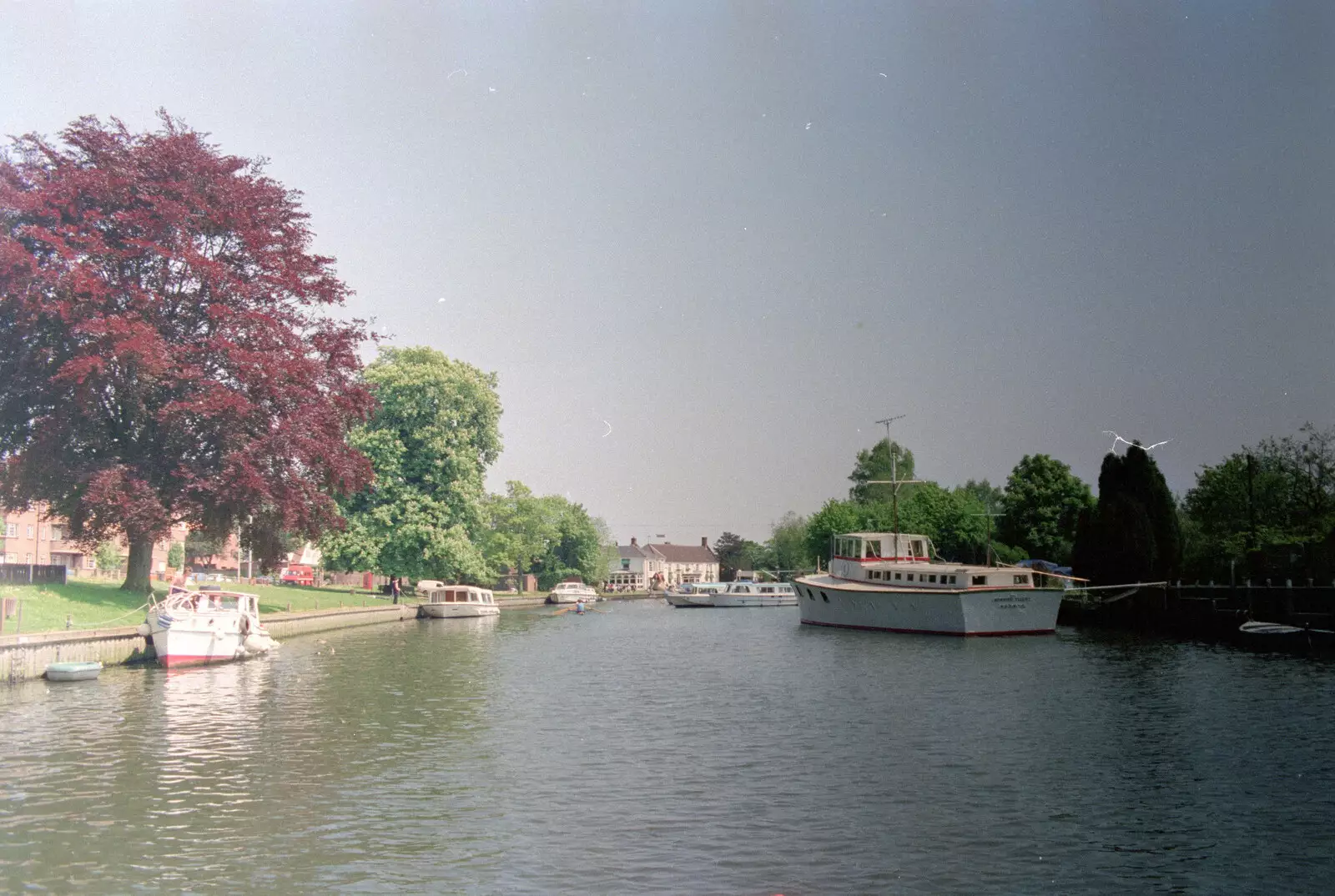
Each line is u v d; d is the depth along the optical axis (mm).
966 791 20266
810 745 24859
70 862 15672
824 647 55250
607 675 40375
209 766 22125
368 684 36188
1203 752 24000
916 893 14648
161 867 15477
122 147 46531
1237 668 40500
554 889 14672
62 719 27719
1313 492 62594
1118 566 65750
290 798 19438
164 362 42438
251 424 48469
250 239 49188
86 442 46844
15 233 42031
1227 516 66250
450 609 84125
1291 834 17500
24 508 47312
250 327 48844
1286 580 53938
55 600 42938
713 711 30422
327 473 52156
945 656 49062
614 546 171750
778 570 164500
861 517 113500
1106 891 14883
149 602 47375
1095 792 20234
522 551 133250
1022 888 14945
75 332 42250
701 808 18891
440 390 86938
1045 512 91250
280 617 55625
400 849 16375
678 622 84250
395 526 84500
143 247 44562
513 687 35844
